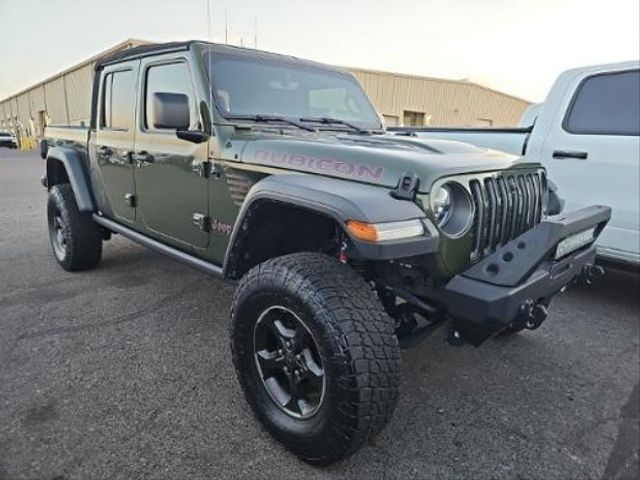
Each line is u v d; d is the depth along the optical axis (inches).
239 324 83.4
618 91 145.3
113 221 149.6
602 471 78.9
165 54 114.5
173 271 170.9
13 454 76.9
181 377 101.8
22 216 278.4
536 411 95.1
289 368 78.6
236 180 96.7
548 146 156.3
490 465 79.4
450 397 99.1
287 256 80.0
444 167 76.5
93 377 100.6
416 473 77.0
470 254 80.7
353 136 106.7
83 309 135.9
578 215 88.5
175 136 112.0
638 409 97.0
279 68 118.8
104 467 74.9
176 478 73.4
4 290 149.5
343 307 69.7
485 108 1197.1
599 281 179.0
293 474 75.5
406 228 69.4
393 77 1031.6
